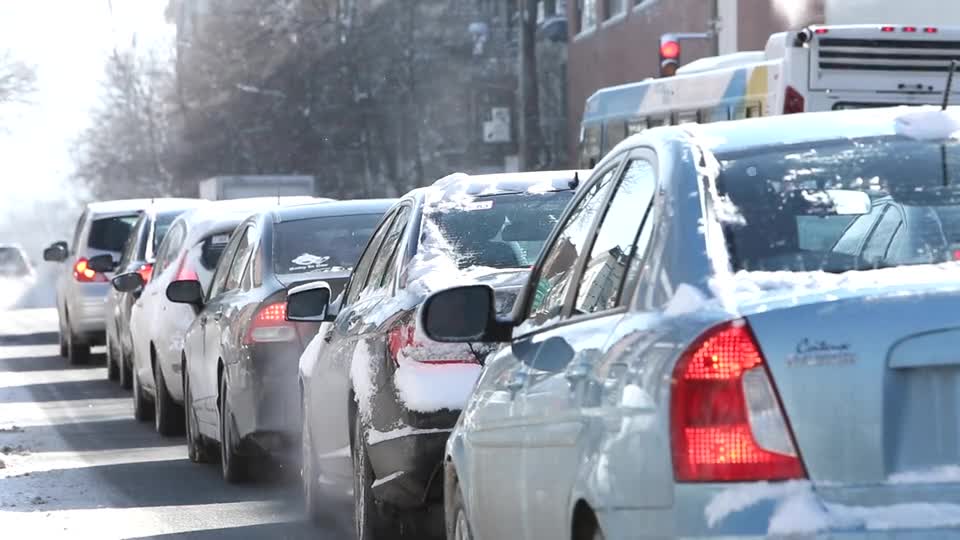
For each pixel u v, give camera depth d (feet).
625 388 44.75
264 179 408.67
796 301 41.86
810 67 187.73
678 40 264.31
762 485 40.86
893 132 51.16
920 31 188.55
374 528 85.40
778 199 47.42
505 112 556.10
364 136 578.25
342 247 117.19
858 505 40.75
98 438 155.33
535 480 52.65
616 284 50.06
